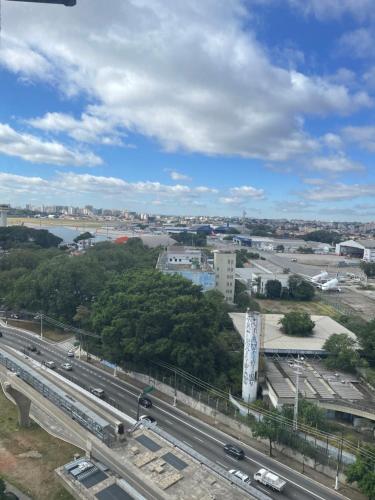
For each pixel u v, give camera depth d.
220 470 46.66
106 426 52.59
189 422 74.62
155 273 120.44
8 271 149.75
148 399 81.25
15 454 64.25
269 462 63.69
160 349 86.12
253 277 190.38
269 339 103.62
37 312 130.75
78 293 129.38
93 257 174.25
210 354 88.44
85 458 52.69
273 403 78.12
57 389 62.56
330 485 58.47
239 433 71.81
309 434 66.19
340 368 91.88
